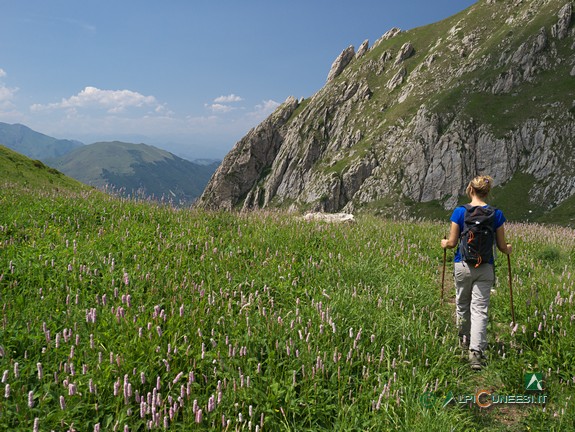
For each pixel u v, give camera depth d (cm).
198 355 455
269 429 405
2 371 403
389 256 988
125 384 379
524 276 896
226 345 494
